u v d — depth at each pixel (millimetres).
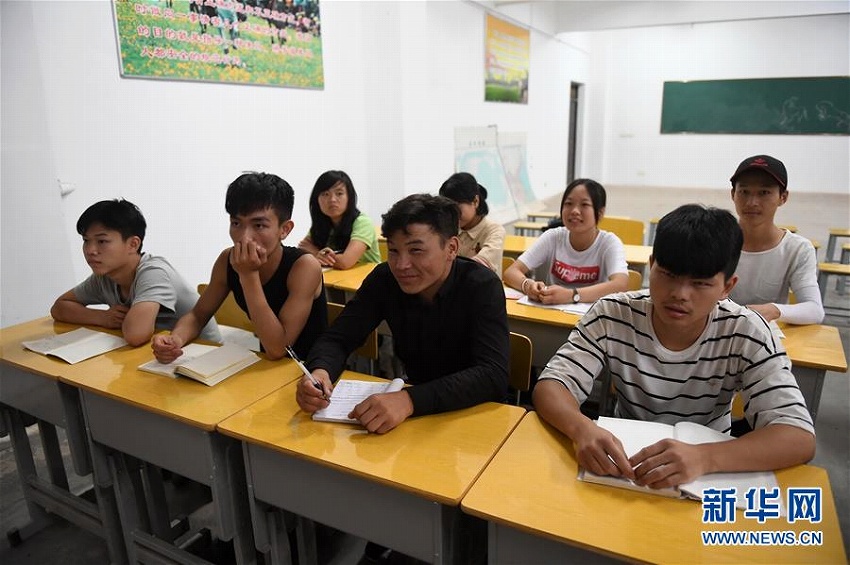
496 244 2590
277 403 1278
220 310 2186
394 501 1044
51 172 2406
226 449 1266
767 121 9094
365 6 4402
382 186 4719
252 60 3455
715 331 1138
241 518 1336
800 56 8672
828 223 6551
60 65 2496
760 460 954
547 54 8062
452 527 1034
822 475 951
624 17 7496
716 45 9188
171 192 3076
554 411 1126
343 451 1078
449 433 1138
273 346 1479
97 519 1664
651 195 9203
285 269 1570
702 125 9586
